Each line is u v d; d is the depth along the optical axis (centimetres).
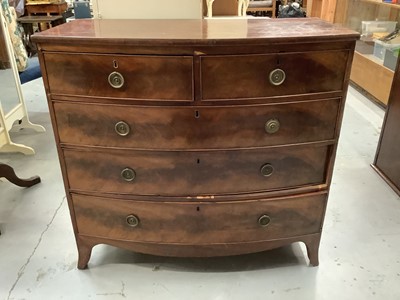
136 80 120
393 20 369
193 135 128
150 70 118
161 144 130
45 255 170
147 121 127
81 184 142
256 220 146
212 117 125
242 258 168
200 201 140
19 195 214
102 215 148
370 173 233
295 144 134
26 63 357
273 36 116
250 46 115
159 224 146
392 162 220
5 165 207
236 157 133
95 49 117
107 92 123
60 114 130
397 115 213
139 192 140
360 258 167
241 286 153
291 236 153
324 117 132
